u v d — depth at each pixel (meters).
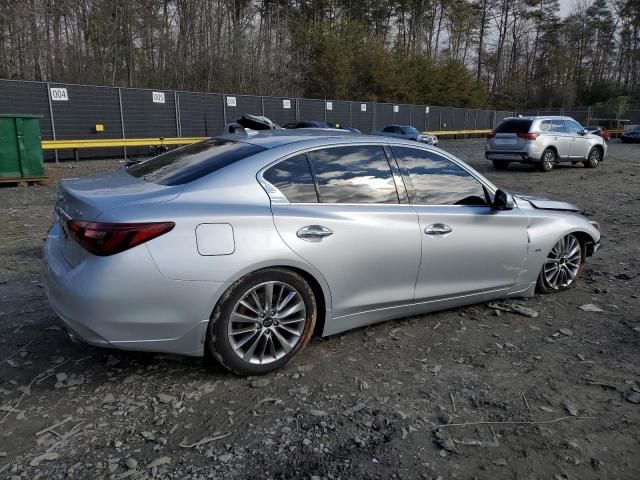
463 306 4.64
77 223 3.02
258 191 3.34
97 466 2.50
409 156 4.03
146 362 3.52
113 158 21.61
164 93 22.80
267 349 3.39
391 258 3.74
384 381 3.33
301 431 2.79
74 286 2.94
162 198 3.12
